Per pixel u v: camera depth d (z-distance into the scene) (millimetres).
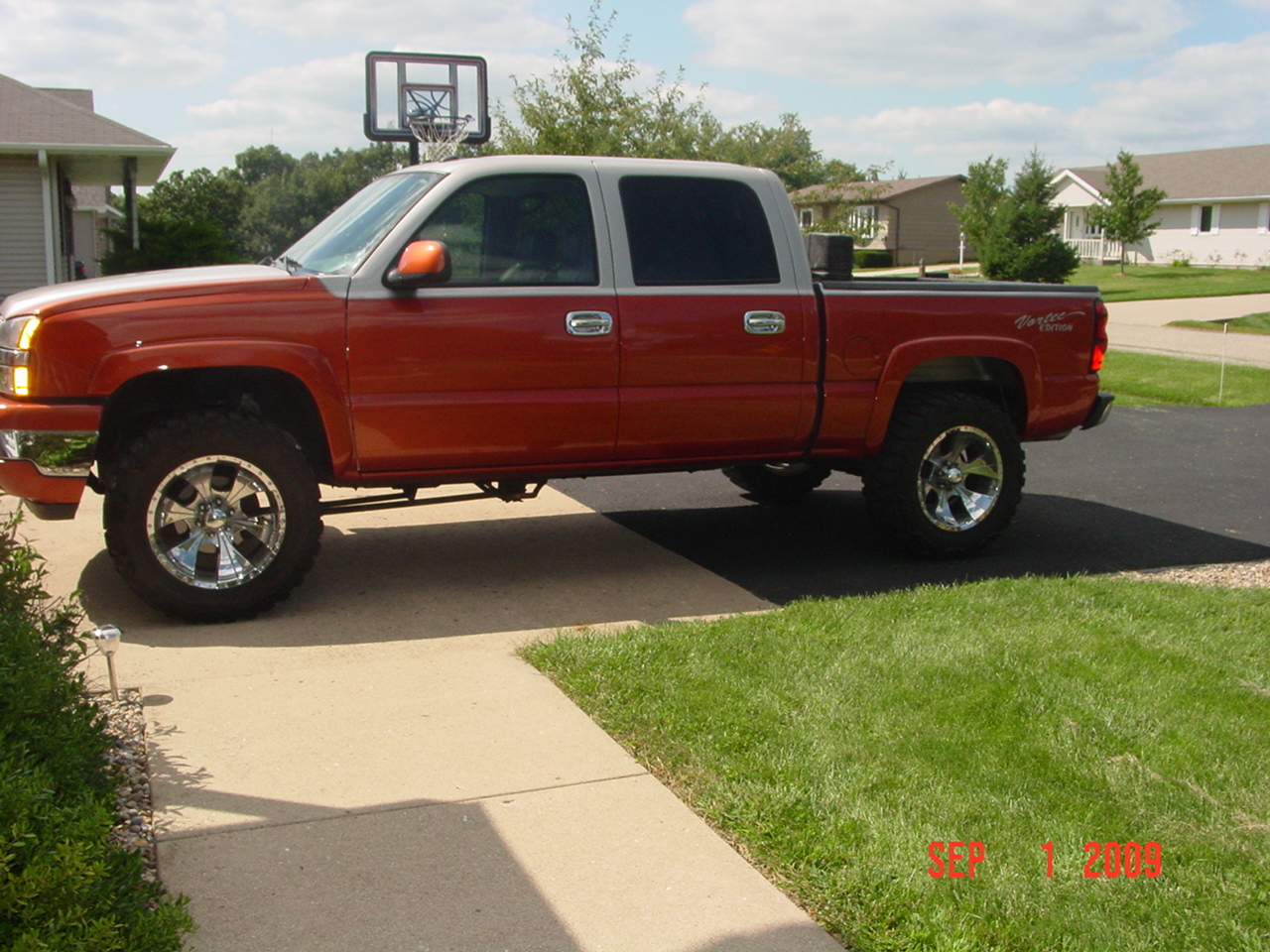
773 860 3109
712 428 5809
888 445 6266
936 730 3891
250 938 2744
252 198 111688
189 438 4930
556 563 6297
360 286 5141
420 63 16688
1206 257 52031
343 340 5102
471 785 3539
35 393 4785
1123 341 21656
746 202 5883
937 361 6344
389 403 5203
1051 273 39469
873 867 3043
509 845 3189
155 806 3375
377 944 2734
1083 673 4422
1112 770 3617
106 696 4215
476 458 5434
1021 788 3484
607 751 3787
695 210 5773
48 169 18281
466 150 17156
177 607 5023
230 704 4164
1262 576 6164
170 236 20609
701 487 8570
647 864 3104
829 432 6059
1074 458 9820
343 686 4359
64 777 2938
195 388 5414
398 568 6137
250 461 5023
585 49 16594
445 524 7230
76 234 31875
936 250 60469
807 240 7164
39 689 3008
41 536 6516
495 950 2723
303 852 3135
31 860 2326
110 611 5262
